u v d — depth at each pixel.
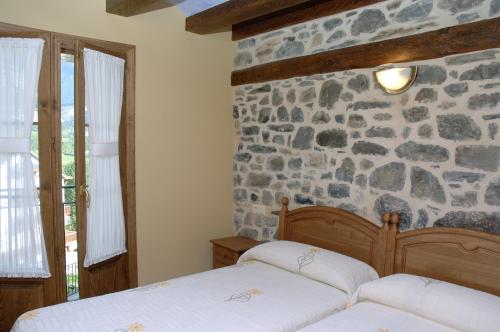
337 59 3.02
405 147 2.65
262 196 3.78
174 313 2.07
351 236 2.90
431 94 2.51
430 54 2.48
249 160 3.92
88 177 2.96
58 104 2.83
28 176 2.72
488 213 2.27
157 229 3.57
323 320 2.03
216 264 3.78
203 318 2.03
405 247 2.58
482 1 2.27
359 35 2.92
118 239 3.25
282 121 3.54
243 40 3.91
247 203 3.96
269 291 2.41
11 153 2.68
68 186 3.08
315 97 3.23
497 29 2.19
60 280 2.88
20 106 2.69
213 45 3.87
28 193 2.73
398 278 2.26
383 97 2.76
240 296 2.32
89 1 3.08
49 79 2.77
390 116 2.72
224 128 4.03
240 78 3.93
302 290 2.44
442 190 2.47
